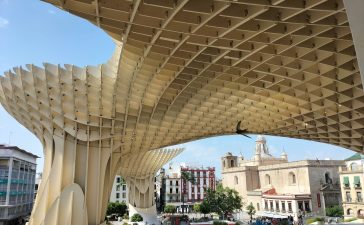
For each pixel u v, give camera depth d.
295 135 38.19
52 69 31.20
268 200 91.00
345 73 20.45
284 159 112.12
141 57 21.33
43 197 31.88
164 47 18.92
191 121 35.47
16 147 76.81
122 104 31.09
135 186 68.38
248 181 102.06
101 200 34.22
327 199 83.56
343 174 76.38
